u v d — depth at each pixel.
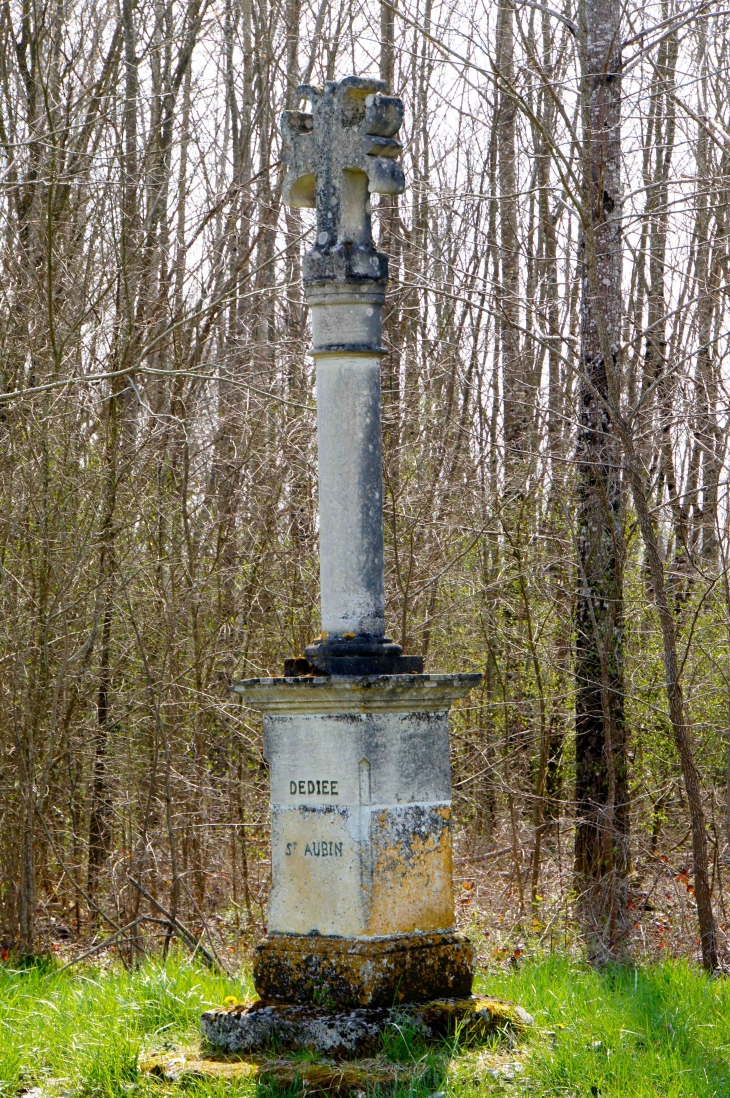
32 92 14.07
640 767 12.71
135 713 12.38
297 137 7.13
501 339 14.83
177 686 11.59
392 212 16.67
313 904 6.58
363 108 7.00
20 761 11.10
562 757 13.43
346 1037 6.18
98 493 11.99
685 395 11.12
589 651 11.55
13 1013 7.87
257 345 13.19
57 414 11.88
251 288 17.02
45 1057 6.75
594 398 11.44
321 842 6.55
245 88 18.98
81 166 13.85
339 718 6.49
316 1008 6.41
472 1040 6.40
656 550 10.20
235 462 12.95
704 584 12.16
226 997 7.56
